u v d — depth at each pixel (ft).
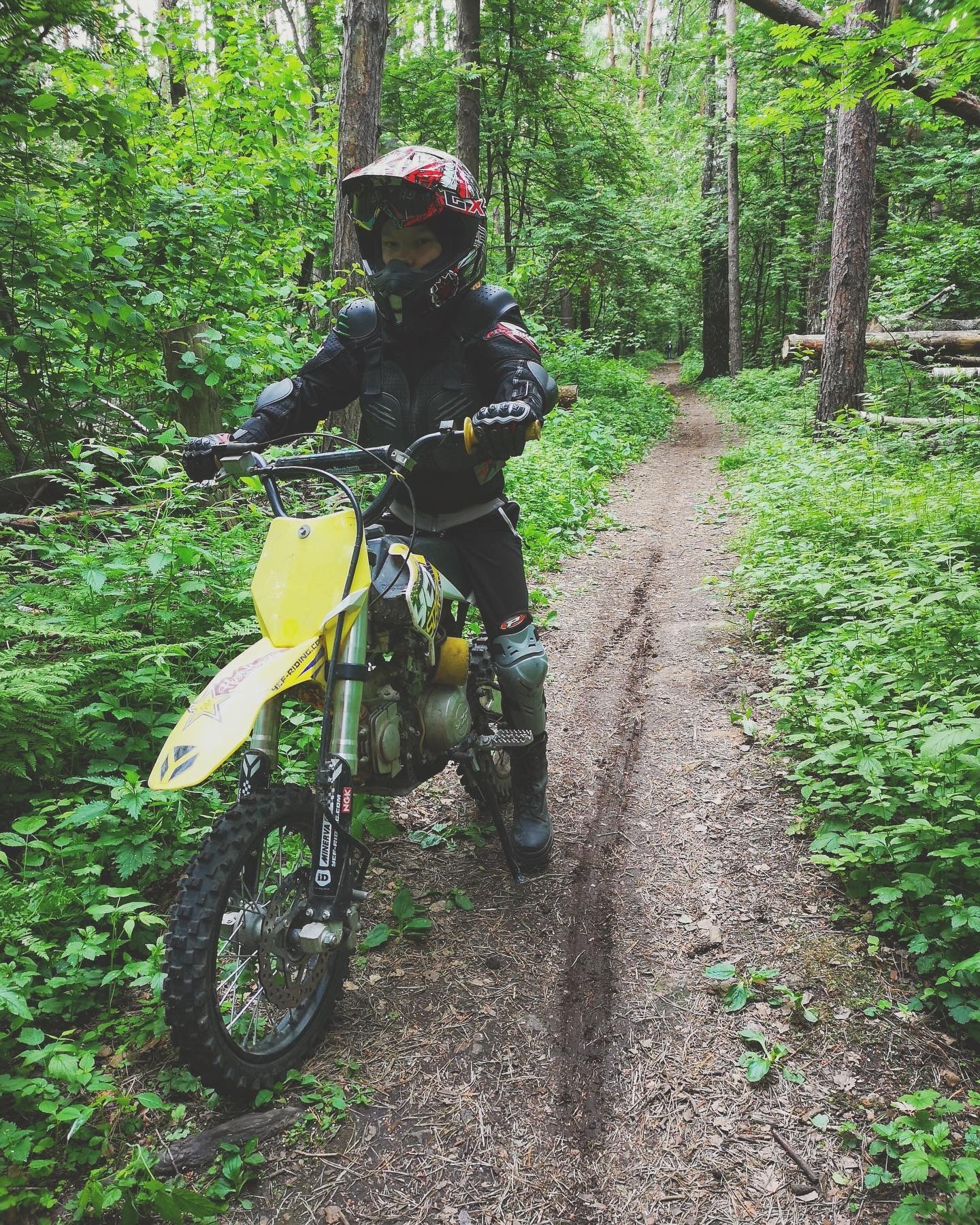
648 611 18.83
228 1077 6.19
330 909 6.58
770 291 94.63
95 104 15.53
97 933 7.96
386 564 7.45
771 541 19.15
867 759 9.32
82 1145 6.15
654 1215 5.75
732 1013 7.48
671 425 55.01
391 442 8.41
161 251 19.84
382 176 7.16
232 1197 5.87
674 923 8.76
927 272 36.42
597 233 59.52
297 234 24.88
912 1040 7.00
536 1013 7.61
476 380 8.07
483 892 9.37
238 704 6.28
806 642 13.96
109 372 19.06
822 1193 5.83
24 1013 6.20
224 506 14.82
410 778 8.00
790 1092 6.64
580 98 59.31
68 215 17.90
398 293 7.63
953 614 12.37
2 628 10.47
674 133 99.35
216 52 26.21
